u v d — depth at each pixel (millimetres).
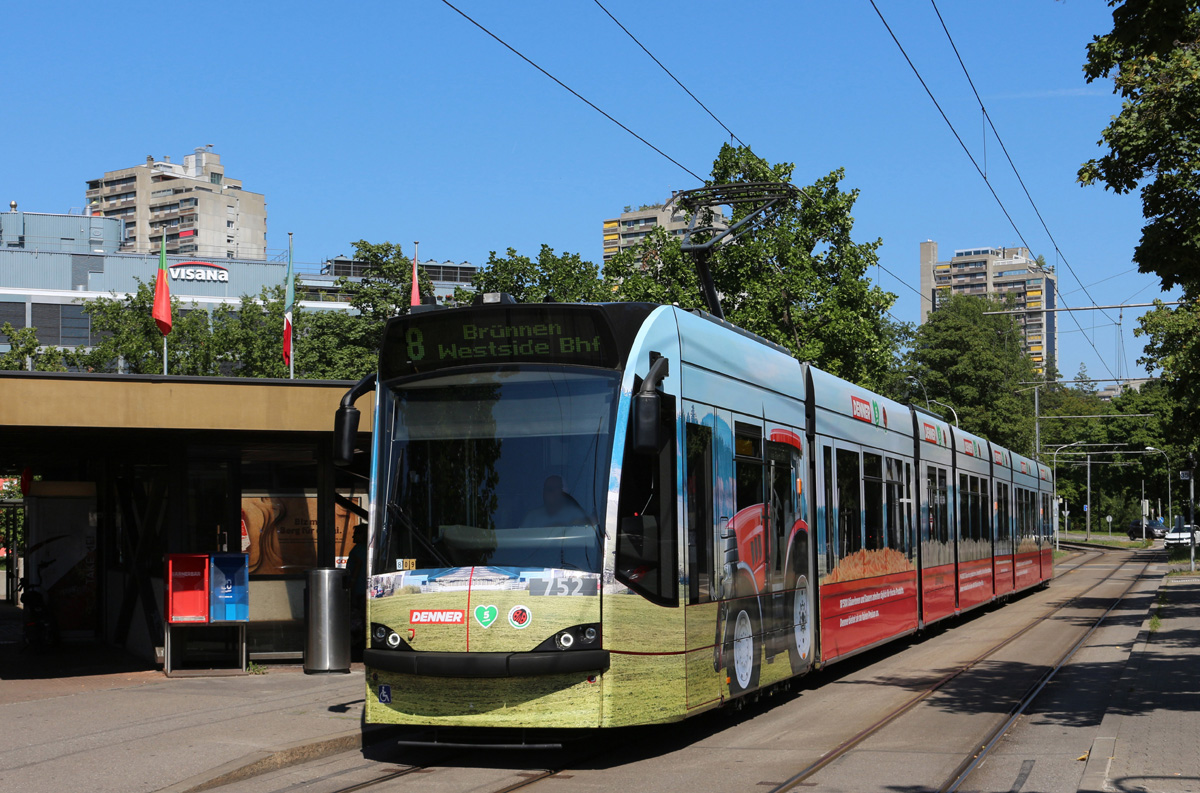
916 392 74438
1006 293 102625
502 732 9828
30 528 18922
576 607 8906
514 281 40781
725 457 10797
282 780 8695
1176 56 13484
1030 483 31812
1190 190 13648
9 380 12578
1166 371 34344
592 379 9422
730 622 10617
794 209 37688
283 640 15039
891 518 16688
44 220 111688
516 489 9328
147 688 13008
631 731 10836
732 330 11711
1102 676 14461
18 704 11711
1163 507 102500
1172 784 7762
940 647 18391
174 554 14289
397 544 9492
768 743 10156
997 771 8781
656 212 152625
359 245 48750
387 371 10000
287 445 15211
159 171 153875
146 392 13102
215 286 95750
